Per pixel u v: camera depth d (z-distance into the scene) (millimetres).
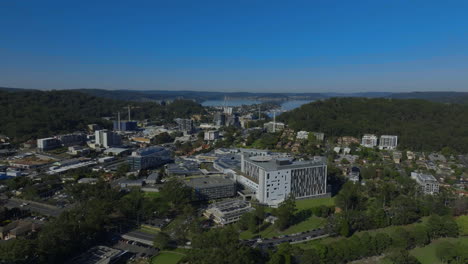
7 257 193000
